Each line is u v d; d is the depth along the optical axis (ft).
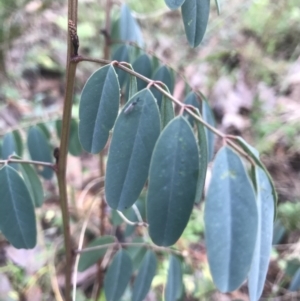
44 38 1.75
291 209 1.10
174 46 1.87
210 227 0.29
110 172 0.35
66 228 0.55
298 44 1.82
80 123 0.37
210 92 1.66
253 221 0.29
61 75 1.68
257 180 0.31
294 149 1.39
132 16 0.70
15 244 0.47
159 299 0.92
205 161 0.36
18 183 0.45
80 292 0.95
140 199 0.69
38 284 0.98
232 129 1.50
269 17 1.88
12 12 1.70
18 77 1.60
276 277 0.94
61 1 1.90
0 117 1.38
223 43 1.88
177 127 0.32
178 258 0.61
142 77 0.36
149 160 0.35
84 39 1.73
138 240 0.67
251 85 1.70
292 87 1.67
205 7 0.35
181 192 0.32
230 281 0.29
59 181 0.50
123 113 0.34
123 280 0.60
